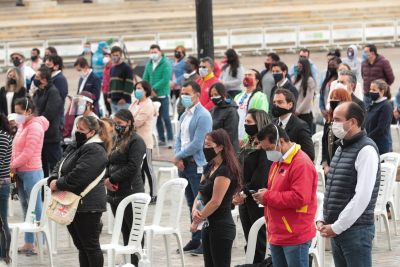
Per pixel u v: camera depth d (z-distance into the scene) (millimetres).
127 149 14570
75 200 13156
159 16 54938
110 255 13906
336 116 10930
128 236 14656
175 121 27328
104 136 13562
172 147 26094
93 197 13266
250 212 13602
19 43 46469
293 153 11297
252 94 17047
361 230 10930
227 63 22797
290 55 48688
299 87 21234
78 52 47125
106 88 26859
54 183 13242
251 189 13344
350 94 15227
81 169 13133
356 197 10766
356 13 55688
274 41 49750
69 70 46312
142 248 14766
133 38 48000
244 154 13430
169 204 19703
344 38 50438
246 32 49594
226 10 56281
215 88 15953
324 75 23297
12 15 57562
